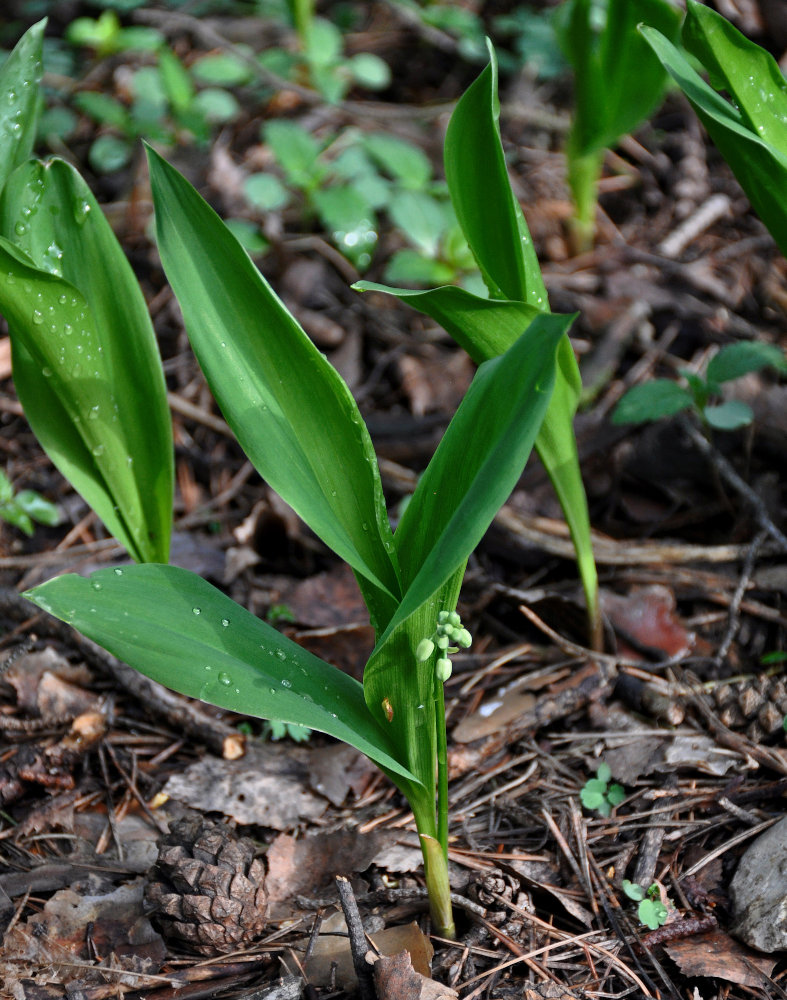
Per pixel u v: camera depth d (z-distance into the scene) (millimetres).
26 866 950
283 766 991
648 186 1420
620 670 1022
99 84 1625
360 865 947
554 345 838
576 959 919
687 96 915
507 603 1063
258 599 1066
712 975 902
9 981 902
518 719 1000
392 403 1165
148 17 1653
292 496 878
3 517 1094
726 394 1130
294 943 922
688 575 1064
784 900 911
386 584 889
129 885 940
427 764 887
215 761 992
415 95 1627
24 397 946
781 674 1019
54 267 929
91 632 850
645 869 942
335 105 1449
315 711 861
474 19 1622
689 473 1112
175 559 1081
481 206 923
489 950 919
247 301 884
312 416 887
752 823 955
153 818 972
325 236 1339
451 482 863
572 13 1098
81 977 909
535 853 956
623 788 975
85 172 1479
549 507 1102
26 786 980
